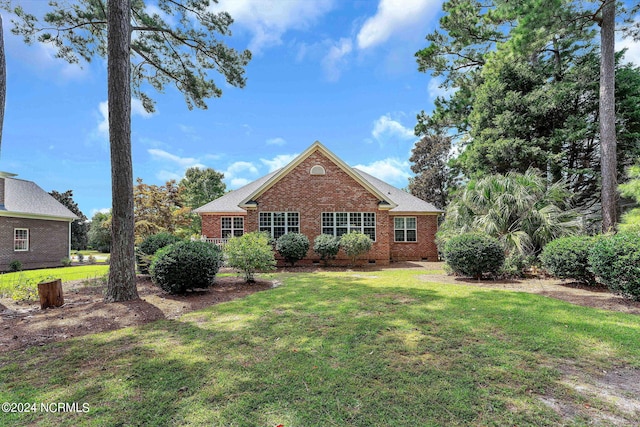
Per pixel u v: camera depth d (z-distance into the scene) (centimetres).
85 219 3766
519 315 581
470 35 1792
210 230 1942
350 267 1576
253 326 547
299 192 1662
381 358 405
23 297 800
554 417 279
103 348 456
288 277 1166
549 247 900
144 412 293
